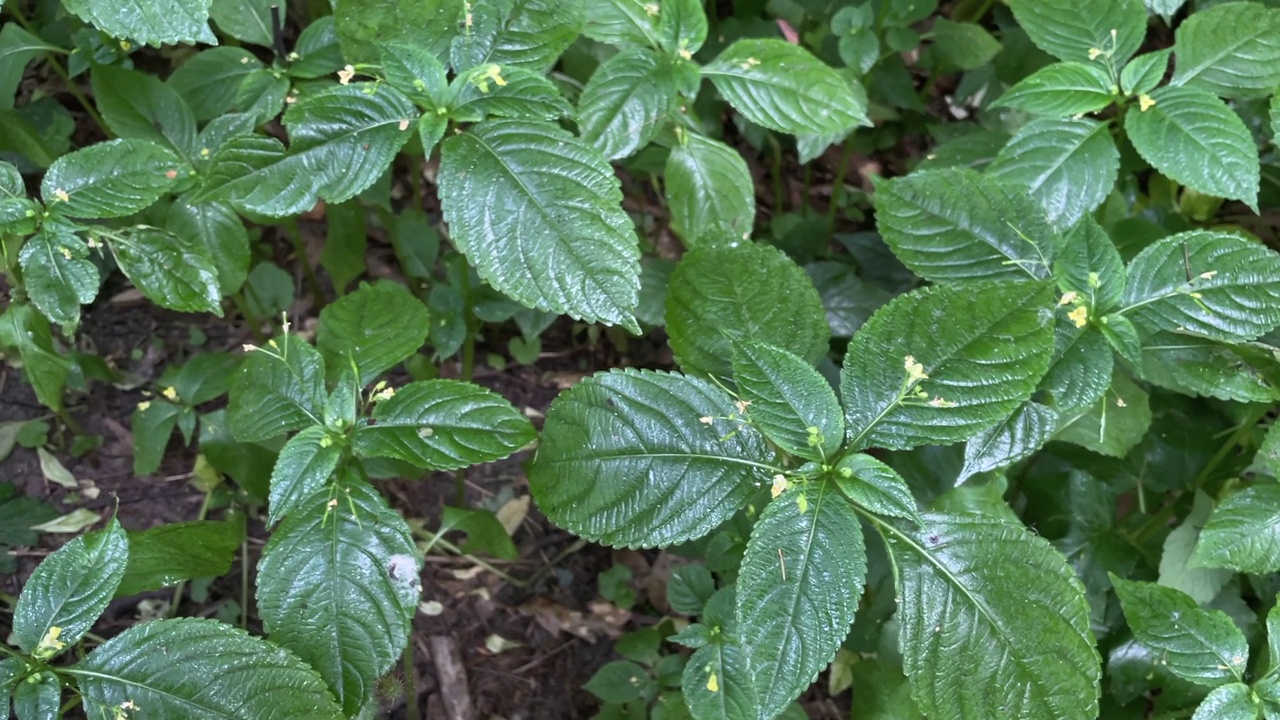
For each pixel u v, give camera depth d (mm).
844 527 644
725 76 777
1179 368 720
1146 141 759
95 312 938
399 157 1018
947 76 1170
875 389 661
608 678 831
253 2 807
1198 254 693
